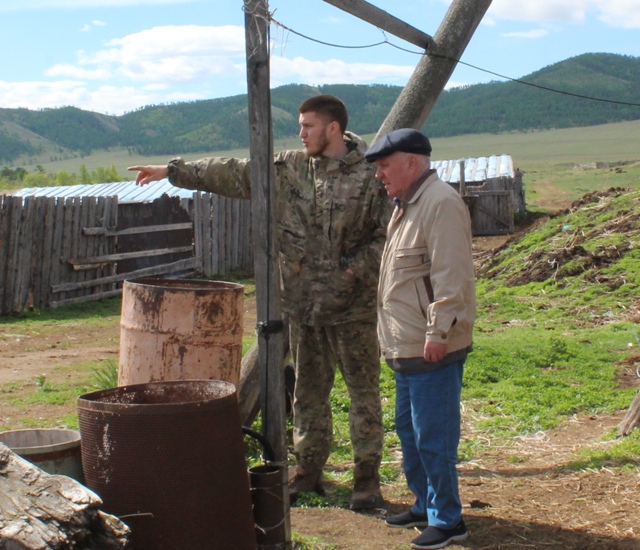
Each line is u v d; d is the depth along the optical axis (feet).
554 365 32.07
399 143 13.85
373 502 16.71
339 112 15.83
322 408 17.39
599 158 540.11
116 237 64.59
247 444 20.31
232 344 15.42
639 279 48.57
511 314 46.70
